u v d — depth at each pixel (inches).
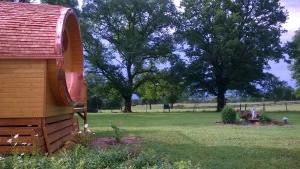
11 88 490.6
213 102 3034.0
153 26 2293.3
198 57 2260.1
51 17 521.3
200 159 492.1
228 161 481.1
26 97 491.2
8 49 485.4
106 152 391.5
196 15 2272.4
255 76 2181.3
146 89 2508.6
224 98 2298.2
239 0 2204.7
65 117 616.7
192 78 2298.2
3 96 489.7
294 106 2493.8
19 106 490.3
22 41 491.8
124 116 1551.4
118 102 2650.1
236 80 2204.7
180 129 891.4
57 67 493.0
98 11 2290.8
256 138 709.3
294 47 2234.3
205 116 1501.0
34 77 491.5
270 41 2160.4
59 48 490.0
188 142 656.4
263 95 2284.7
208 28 2237.9
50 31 502.0
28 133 483.8
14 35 496.1
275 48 2192.4
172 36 2300.7
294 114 1598.2
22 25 506.3
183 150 564.7
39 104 490.9
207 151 557.3
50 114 520.4
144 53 2218.3
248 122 1076.5
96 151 402.3
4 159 334.3
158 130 865.5
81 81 679.1
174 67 2262.6
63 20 517.3
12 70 491.2
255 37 2171.5
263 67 2228.1
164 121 1215.6
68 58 660.7
